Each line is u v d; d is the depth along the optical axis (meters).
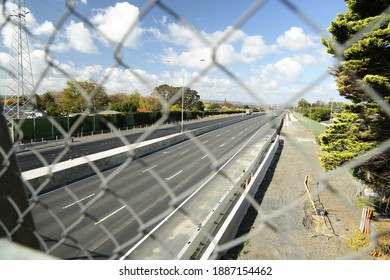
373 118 7.50
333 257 7.31
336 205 9.52
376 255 6.96
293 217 9.60
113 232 7.93
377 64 5.61
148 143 20.05
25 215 1.54
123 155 16.77
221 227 7.59
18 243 1.50
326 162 8.70
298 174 14.62
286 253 7.67
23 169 12.95
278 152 18.47
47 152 16.42
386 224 7.79
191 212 9.34
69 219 8.71
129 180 13.18
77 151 16.66
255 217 9.91
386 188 8.45
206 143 23.36
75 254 6.71
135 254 6.79
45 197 10.55
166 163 17.03
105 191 1.32
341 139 8.59
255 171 12.58
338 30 6.71
